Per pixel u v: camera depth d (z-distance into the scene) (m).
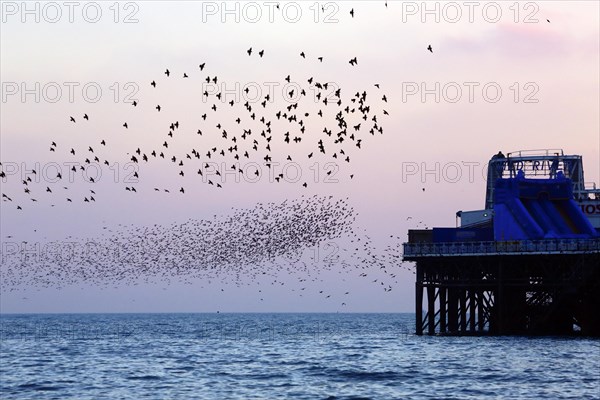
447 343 93.25
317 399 58.81
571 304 93.56
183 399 59.59
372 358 84.75
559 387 61.34
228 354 94.31
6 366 82.19
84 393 63.03
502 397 58.06
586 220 97.56
